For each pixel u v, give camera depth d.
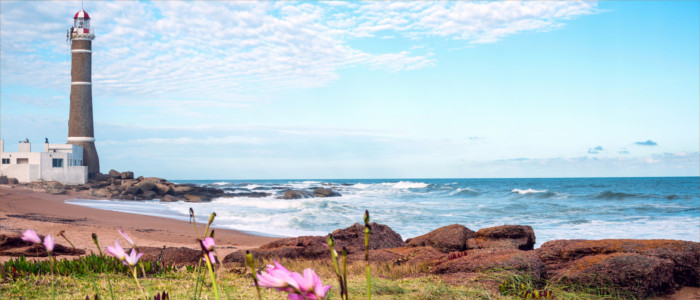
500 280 9.58
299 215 39.62
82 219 35.47
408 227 32.31
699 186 95.75
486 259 10.85
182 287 8.30
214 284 2.26
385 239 17.45
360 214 39.94
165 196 72.81
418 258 13.05
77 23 80.38
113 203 60.41
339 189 102.75
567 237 26.16
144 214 44.25
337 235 16.95
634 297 9.47
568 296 9.11
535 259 10.55
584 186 103.00
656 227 29.52
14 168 70.62
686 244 10.95
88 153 80.81
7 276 8.58
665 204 47.91
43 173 72.38
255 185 130.50
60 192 66.62
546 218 37.22
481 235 16.09
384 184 115.00
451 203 54.66
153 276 9.77
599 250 11.00
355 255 14.28
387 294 8.34
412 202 58.06
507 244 15.46
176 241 24.19
